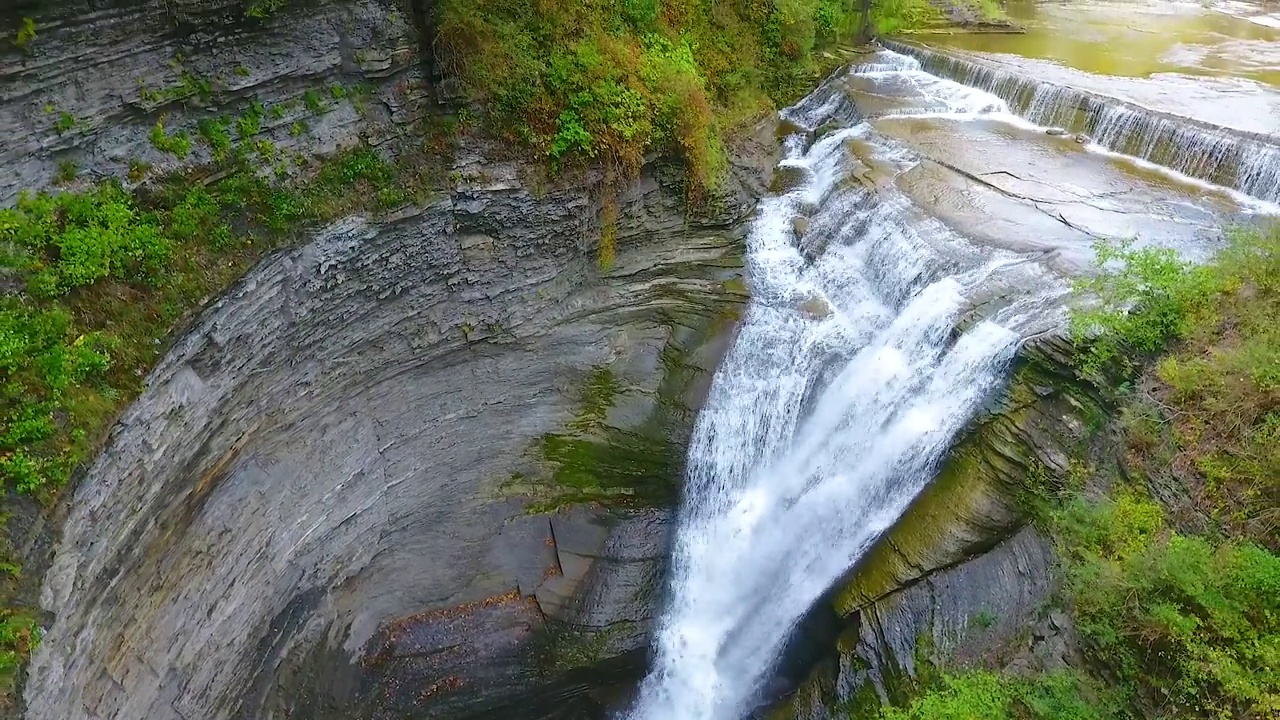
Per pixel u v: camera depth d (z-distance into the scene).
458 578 14.30
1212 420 9.71
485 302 14.46
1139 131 18.55
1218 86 21.88
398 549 14.08
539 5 14.45
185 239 10.51
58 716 8.22
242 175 11.25
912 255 15.00
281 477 12.03
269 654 11.74
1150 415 10.10
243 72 11.14
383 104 12.91
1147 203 16.19
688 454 15.55
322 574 12.72
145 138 10.36
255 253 11.15
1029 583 10.55
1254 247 11.37
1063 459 10.93
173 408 9.95
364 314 12.92
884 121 20.92
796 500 14.57
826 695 12.52
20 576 7.89
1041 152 18.97
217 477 10.95
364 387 13.36
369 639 13.41
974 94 22.72
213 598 10.77
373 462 13.54
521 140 14.12
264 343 11.42
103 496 8.91
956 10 30.20
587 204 14.95
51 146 9.33
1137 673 8.68
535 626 14.05
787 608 13.97
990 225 15.41
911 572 11.92
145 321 9.75
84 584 8.64
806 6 23.00
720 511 15.53
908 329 13.96
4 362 8.42
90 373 9.05
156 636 9.80
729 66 20.16
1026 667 9.85
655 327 16.56
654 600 14.81
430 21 13.11
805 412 14.95
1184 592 8.38
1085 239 14.73
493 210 13.88
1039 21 31.27
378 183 12.65
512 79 14.00
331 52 12.13
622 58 15.61
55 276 9.12
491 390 15.01
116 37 9.70
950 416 12.48
